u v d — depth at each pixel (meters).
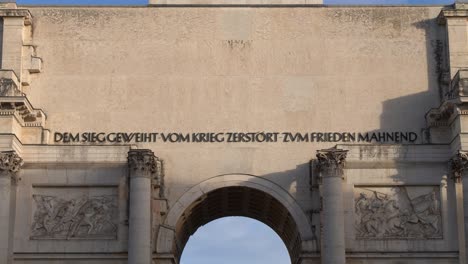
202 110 44.59
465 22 45.12
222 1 46.66
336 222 41.06
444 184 43.16
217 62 45.25
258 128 44.41
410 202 43.03
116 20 45.78
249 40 45.53
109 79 45.00
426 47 45.56
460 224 42.50
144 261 40.66
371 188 43.16
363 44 45.56
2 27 45.12
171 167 43.81
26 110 42.97
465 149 41.88
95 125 44.47
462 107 42.22
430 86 45.12
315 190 43.22
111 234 42.44
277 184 43.66
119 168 43.03
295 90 44.91
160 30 45.66
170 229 42.84
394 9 46.00
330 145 44.31
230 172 43.81
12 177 42.25
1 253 40.94
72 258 42.09
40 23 45.66
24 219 42.50
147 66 45.19
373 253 42.25
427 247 42.44
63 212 42.72
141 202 41.19
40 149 43.22
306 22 45.78
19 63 44.66
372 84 45.06
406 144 43.59
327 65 45.28
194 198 43.41
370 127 44.59
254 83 44.97
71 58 45.28
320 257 42.38
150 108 44.62
